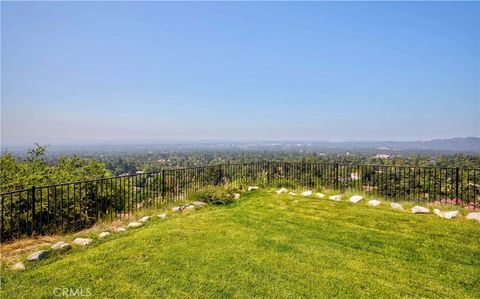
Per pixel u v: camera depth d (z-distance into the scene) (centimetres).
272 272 399
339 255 457
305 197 866
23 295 335
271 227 596
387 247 490
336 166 995
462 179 808
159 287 357
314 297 341
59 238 550
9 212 579
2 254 461
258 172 1128
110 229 594
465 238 525
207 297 338
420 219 636
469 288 365
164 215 701
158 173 846
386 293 351
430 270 410
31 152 812
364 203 792
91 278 376
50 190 675
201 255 450
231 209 758
